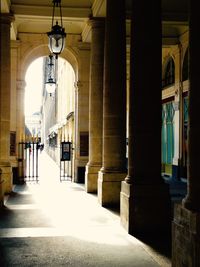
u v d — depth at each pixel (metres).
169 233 10.53
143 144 10.58
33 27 22.78
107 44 14.24
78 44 23.22
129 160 10.93
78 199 16.78
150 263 8.02
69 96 30.98
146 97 10.48
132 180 10.72
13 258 8.33
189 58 6.90
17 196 17.53
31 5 18.30
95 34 18.28
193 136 6.75
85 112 23.34
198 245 6.08
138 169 10.68
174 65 24.16
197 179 6.67
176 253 7.01
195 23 6.77
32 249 9.01
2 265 7.86
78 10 18.53
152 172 10.65
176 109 23.70
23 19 19.72
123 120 14.63
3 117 18.08
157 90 10.55
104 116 14.73
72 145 24.55
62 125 35.91
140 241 9.72
